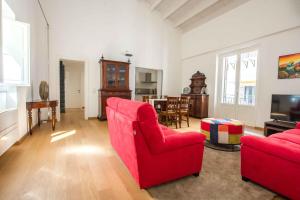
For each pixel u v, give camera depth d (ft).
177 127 13.92
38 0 14.01
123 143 6.22
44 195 4.73
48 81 15.10
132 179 5.68
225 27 16.97
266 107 13.37
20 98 9.29
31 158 7.19
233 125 8.87
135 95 21.71
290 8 11.60
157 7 20.45
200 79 20.17
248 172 5.64
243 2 15.01
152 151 4.93
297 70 11.39
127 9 18.80
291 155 4.49
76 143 9.31
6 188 5.01
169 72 22.76
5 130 7.29
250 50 14.97
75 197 4.68
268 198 4.83
